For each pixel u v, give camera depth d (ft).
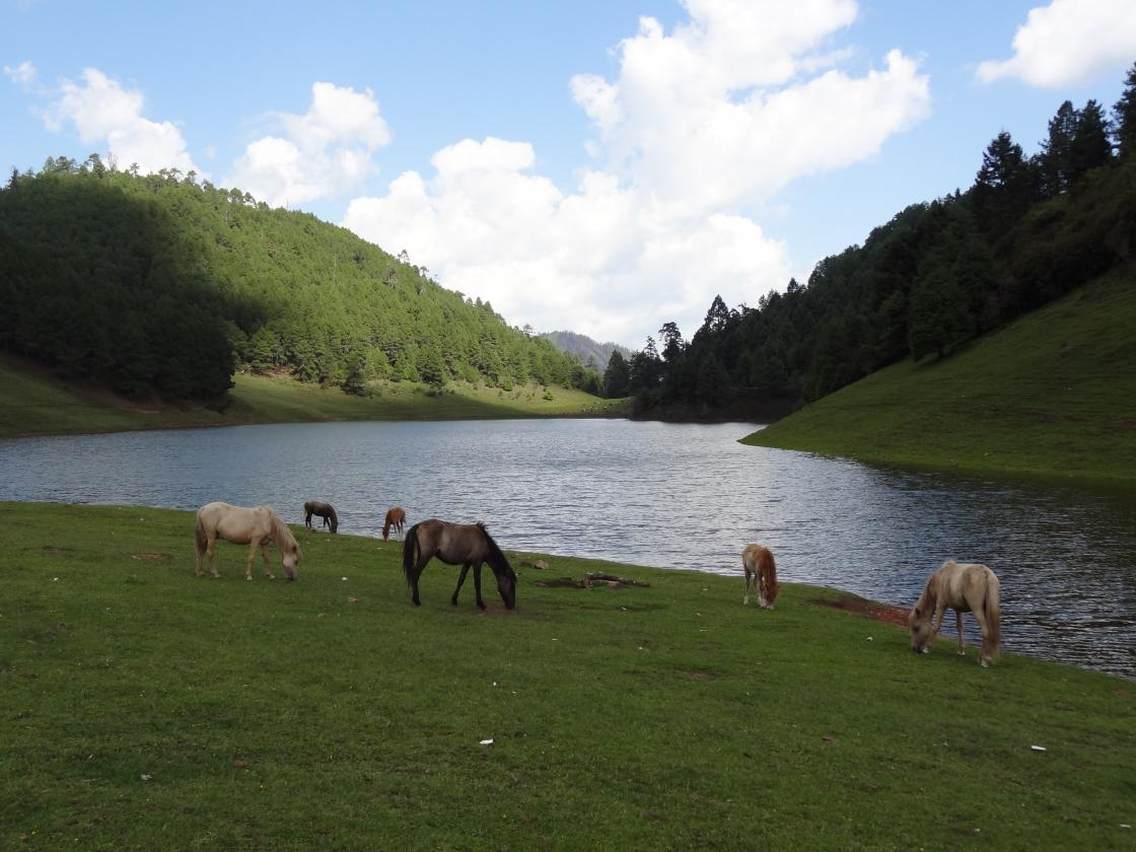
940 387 325.01
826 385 482.69
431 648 49.70
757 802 32.30
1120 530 135.23
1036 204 464.24
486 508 172.45
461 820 28.37
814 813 31.76
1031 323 350.84
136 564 69.41
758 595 80.94
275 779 30.25
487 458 310.24
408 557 64.03
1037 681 56.75
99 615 49.65
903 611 86.74
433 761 33.17
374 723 36.63
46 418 449.06
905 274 502.38
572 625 62.08
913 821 31.89
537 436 487.61
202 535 67.21
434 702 40.09
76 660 41.24
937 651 64.39
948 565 62.64
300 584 67.97
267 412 647.56
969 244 397.39
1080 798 35.88
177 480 218.79
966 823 32.14
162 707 36.09
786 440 339.57
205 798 28.22
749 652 58.08
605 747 36.27
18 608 49.21
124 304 654.53
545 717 39.34
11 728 32.30
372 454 325.62
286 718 36.24
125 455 300.81
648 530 144.46
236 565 76.07
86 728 33.04
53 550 72.54
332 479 226.99
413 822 27.86
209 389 613.52
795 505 171.83
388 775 31.37
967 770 38.04
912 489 191.93
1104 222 347.36
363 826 27.32
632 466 271.69
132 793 28.09
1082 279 363.97
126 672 40.09
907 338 412.16
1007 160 509.76
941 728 43.88
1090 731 46.26
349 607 59.98
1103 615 84.43
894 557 117.50
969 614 86.22
